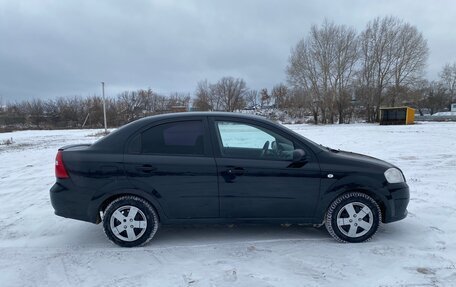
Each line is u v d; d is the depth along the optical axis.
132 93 72.12
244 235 4.29
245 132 4.05
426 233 4.23
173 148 4.00
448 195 5.93
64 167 3.95
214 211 3.97
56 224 4.89
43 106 58.69
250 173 3.92
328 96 55.28
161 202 3.94
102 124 59.34
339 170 3.95
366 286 3.03
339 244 3.95
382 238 4.10
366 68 57.72
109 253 3.82
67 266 3.54
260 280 3.14
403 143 14.74
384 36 56.38
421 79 56.88
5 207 5.88
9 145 19.67
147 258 3.67
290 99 66.44
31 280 3.27
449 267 3.34
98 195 3.91
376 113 58.09
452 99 79.88
